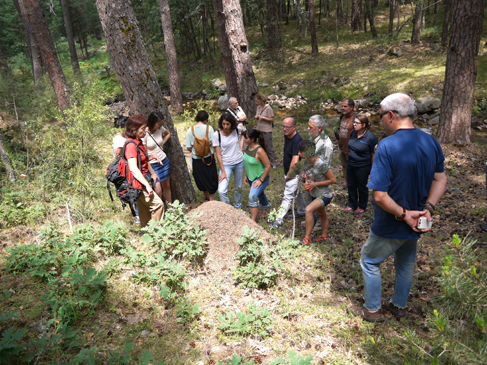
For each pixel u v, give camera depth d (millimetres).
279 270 3848
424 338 2807
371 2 23391
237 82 10430
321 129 4379
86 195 5629
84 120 5340
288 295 3557
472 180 6637
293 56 22672
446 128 8648
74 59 26297
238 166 5285
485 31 19984
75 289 3363
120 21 4793
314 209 4379
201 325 3102
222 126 5102
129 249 3973
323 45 23844
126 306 3301
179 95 16734
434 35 19547
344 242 4625
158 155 5027
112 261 3783
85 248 3879
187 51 25984
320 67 19766
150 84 5117
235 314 3250
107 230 4230
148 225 4488
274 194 6441
